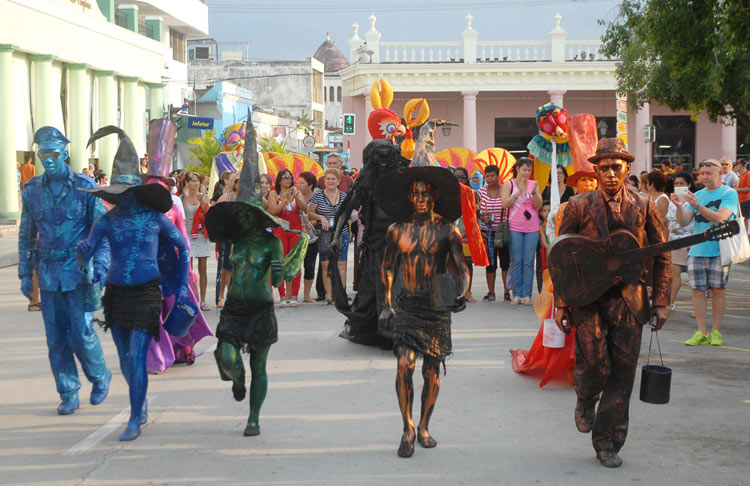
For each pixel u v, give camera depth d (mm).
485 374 9250
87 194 7789
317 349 10750
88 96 41406
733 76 20609
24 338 11828
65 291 7656
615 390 6180
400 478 5926
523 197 14406
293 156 22172
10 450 6691
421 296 6492
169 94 60062
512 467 6156
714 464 6215
